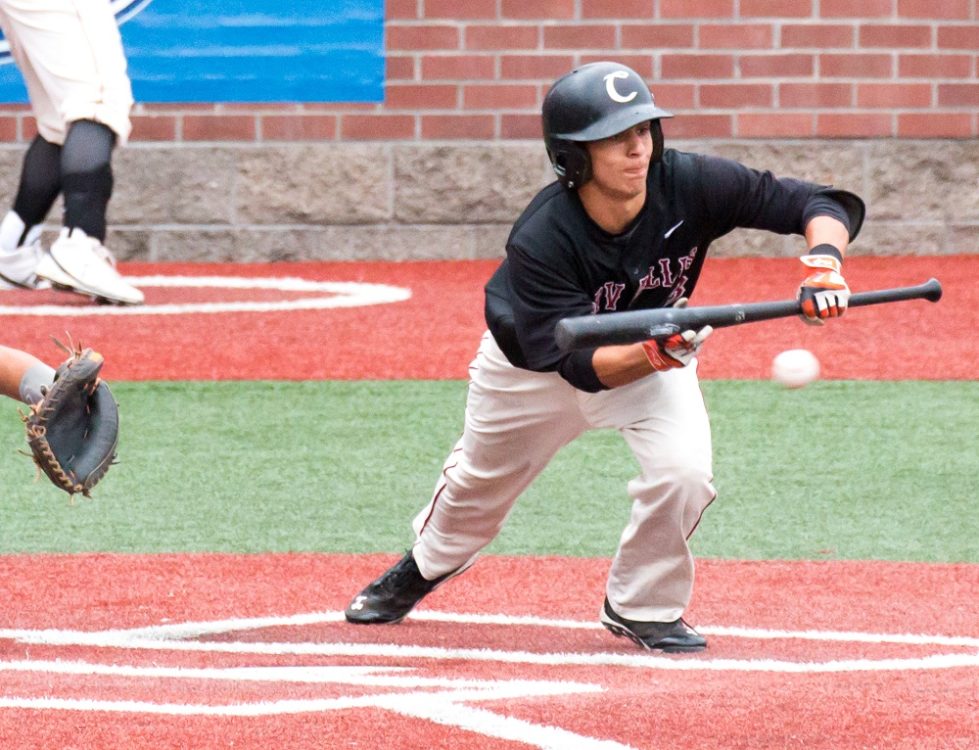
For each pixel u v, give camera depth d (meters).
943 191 51.09
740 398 31.59
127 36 49.28
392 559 21.58
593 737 13.40
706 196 16.19
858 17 50.12
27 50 40.62
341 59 49.88
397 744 13.23
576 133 15.34
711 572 20.69
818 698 14.62
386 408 31.09
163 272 48.59
